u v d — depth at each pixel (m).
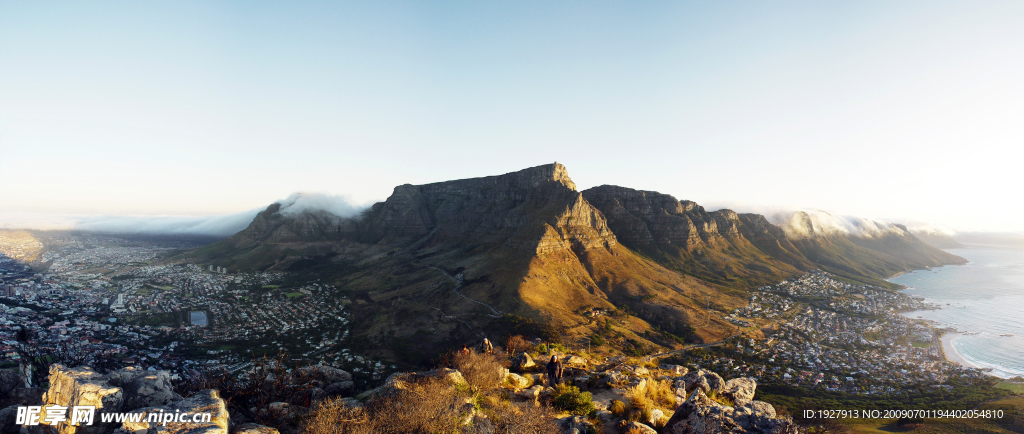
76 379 13.20
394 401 15.06
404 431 13.30
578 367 32.09
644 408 19.17
